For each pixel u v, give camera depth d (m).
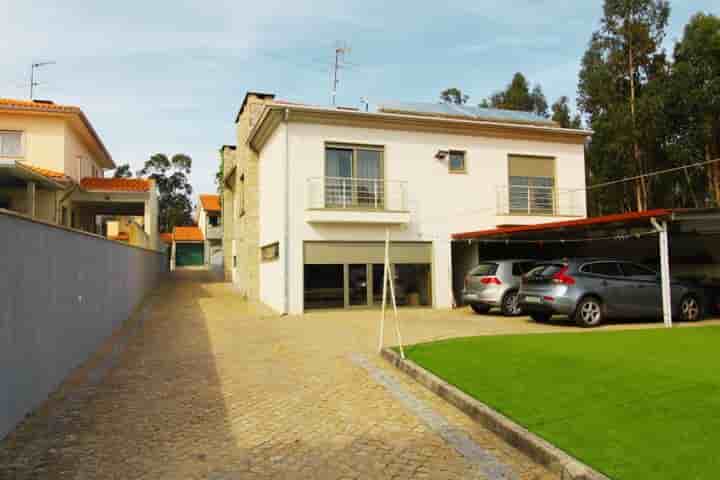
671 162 23.39
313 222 14.72
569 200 18.03
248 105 19.47
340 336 10.23
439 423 4.85
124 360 7.93
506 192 17.19
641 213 10.70
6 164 12.92
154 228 24.61
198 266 48.50
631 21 23.11
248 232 18.52
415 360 7.24
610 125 22.70
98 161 25.19
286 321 12.80
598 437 3.95
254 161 19.05
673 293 11.55
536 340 8.38
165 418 5.05
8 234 4.48
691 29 21.52
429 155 16.27
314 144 14.98
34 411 5.22
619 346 7.57
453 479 3.63
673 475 3.23
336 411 5.27
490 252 17.33
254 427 4.78
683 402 4.61
